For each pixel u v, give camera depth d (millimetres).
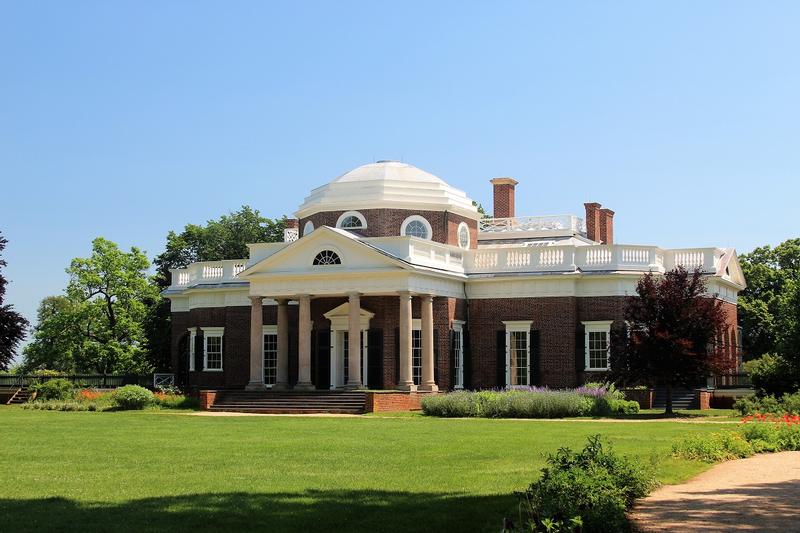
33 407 61125
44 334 92312
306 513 20062
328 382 62719
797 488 22594
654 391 55594
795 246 90062
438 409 50750
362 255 58875
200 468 27406
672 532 17422
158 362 88625
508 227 78812
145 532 18266
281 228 105812
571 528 16125
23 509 20703
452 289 62312
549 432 38094
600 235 83625
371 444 33812
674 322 49219
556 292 60969
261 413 55781
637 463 22922
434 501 21391
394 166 68500
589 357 60156
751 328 85000
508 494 22109
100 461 29203
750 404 47719
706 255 61562
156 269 101188
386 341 61250
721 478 24422
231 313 68062
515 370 62125
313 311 63625
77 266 92562
